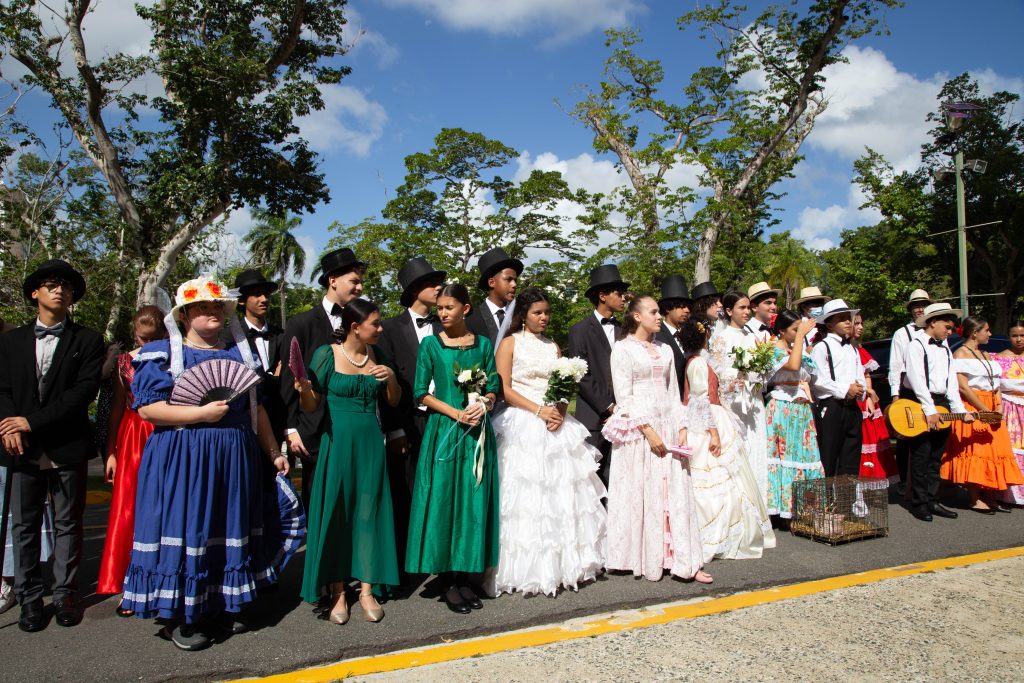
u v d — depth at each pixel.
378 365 4.34
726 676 3.41
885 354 9.07
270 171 20.59
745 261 22.84
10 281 13.82
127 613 4.21
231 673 3.41
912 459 6.70
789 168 23.91
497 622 4.04
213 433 3.77
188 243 19.28
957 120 15.84
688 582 4.79
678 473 4.95
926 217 26.56
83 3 17.03
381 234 23.67
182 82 18.11
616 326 5.89
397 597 4.54
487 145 23.30
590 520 4.79
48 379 4.16
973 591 4.70
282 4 19.70
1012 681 3.40
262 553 4.04
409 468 4.96
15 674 3.36
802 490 5.96
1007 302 30.66
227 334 4.21
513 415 4.75
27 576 4.00
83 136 17.89
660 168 21.25
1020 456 7.07
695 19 22.38
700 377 5.30
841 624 4.10
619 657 3.62
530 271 24.41
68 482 4.17
